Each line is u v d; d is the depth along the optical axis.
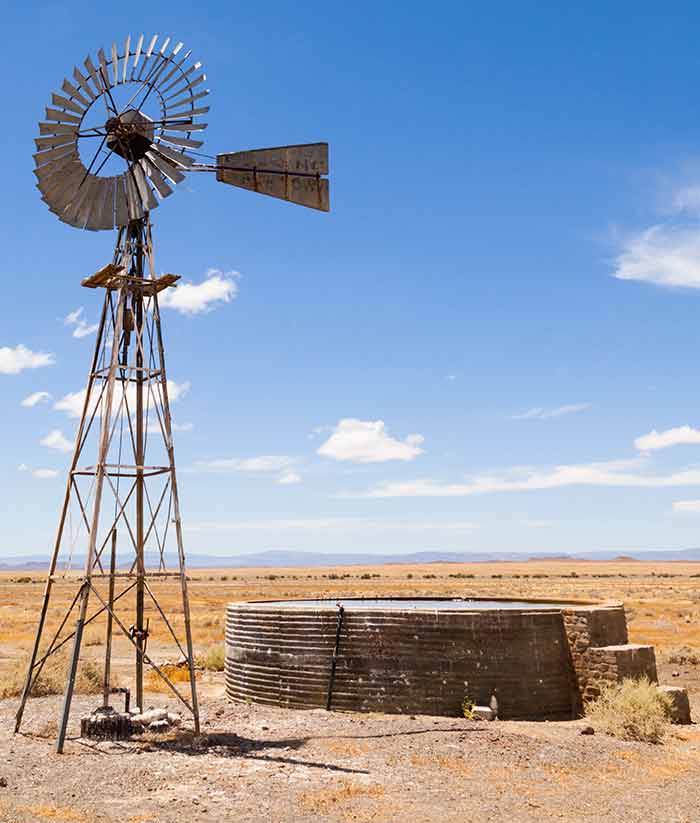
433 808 13.96
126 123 20.80
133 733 19.45
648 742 19.30
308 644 23.17
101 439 19.38
